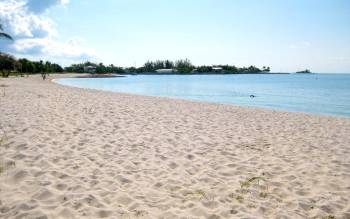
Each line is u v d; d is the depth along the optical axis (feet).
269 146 26.35
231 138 28.78
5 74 138.62
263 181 17.89
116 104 51.65
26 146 21.81
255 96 102.58
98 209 13.39
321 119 44.60
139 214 13.21
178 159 21.52
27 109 38.60
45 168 18.15
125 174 18.04
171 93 112.88
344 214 14.16
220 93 115.14
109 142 24.82
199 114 44.60
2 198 14.16
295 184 17.70
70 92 75.87
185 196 15.44
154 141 26.03
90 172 18.02
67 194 14.67
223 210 13.83
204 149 24.38
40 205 13.50
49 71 368.89
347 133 33.88
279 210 14.14
